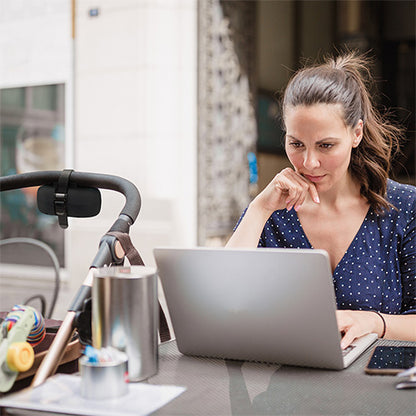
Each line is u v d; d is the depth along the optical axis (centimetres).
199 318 111
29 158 618
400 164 172
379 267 158
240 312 107
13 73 621
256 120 662
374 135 155
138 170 558
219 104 598
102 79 569
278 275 102
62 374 96
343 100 137
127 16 555
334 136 137
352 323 129
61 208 123
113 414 82
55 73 599
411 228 159
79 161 583
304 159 140
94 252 557
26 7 610
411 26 991
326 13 961
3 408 86
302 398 91
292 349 105
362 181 158
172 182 558
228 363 109
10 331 94
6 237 635
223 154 607
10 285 582
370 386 95
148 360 98
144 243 555
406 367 101
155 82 552
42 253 616
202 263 107
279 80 832
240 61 629
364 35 927
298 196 147
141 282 96
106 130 570
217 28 587
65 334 96
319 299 100
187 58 557
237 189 630
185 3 554
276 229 169
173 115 557
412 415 84
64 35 594
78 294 100
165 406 87
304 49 902
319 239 164
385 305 158
